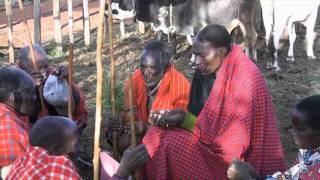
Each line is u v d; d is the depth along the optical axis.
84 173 2.55
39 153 1.70
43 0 7.97
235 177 1.78
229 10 4.33
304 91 3.81
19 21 6.53
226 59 1.97
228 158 1.92
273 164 2.00
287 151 2.86
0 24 6.38
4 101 1.99
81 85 4.01
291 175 1.60
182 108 2.20
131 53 4.86
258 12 4.59
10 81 1.98
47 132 1.71
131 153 1.90
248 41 4.42
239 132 1.91
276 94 3.76
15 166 1.74
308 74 4.18
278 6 4.23
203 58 1.97
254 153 1.97
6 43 5.39
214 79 2.09
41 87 2.35
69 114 2.04
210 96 1.96
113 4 4.75
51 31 5.92
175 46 4.69
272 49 4.29
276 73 4.21
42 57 2.35
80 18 6.48
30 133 1.73
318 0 4.39
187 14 4.46
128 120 2.29
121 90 2.36
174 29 4.55
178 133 2.00
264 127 1.96
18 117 2.01
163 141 2.00
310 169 1.49
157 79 2.24
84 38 5.26
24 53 2.33
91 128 3.12
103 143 2.63
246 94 1.91
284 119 3.31
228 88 1.94
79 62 4.62
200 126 1.96
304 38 5.18
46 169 1.68
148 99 2.30
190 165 1.98
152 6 4.55
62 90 2.31
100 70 1.73
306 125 1.50
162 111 2.03
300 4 4.31
